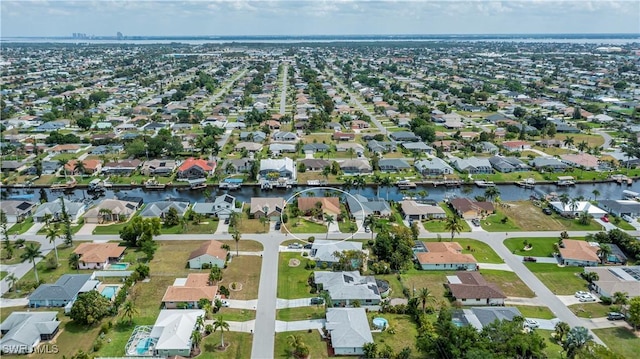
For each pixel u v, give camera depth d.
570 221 163.75
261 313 110.38
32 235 150.88
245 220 163.12
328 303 110.75
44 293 112.75
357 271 127.06
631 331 104.69
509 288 121.94
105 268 129.88
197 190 198.50
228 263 132.62
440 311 106.31
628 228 158.38
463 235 153.25
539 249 143.62
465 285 117.06
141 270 123.25
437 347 92.56
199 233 153.00
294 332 103.69
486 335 94.69
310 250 141.75
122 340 99.62
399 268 130.38
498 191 191.12
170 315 105.38
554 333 103.12
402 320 108.25
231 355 96.06
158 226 148.00
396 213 170.25
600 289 119.06
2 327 101.69
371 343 96.19
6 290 118.56
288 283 123.25
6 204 165.00
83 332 102.62
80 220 161.75
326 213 164.50
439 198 190.00
